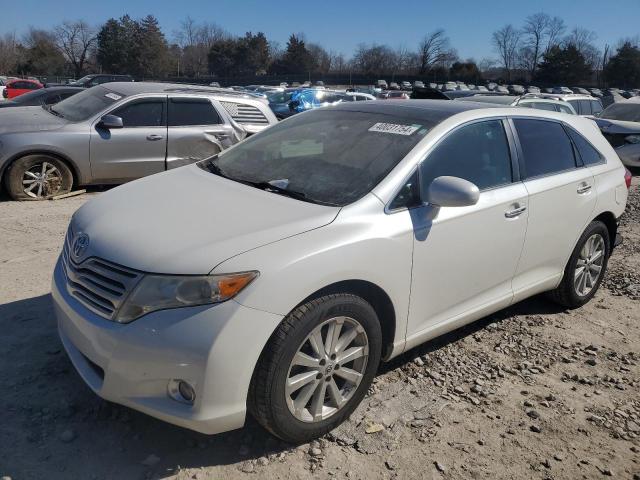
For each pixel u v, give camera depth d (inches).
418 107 153.9
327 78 2908.5
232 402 101.4
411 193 128.4
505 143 154.8
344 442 117.3
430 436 121.1
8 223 256.2
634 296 206.1
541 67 3474.4
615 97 1401.3
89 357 106.5
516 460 116.0
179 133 329.4
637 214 340.8
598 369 153.7
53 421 118.1
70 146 303.3
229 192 130.6
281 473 107.8
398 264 122.0
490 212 142.3
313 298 109.7
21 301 170.9
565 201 166.9
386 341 129.3
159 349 98.7
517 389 141.5
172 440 115.0
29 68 3174.2
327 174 133.5
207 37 3919.8
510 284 157.8
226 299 99.3
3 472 103.0
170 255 103.3
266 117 367.9
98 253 110.0
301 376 110.1
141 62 3208.7
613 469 115.3
